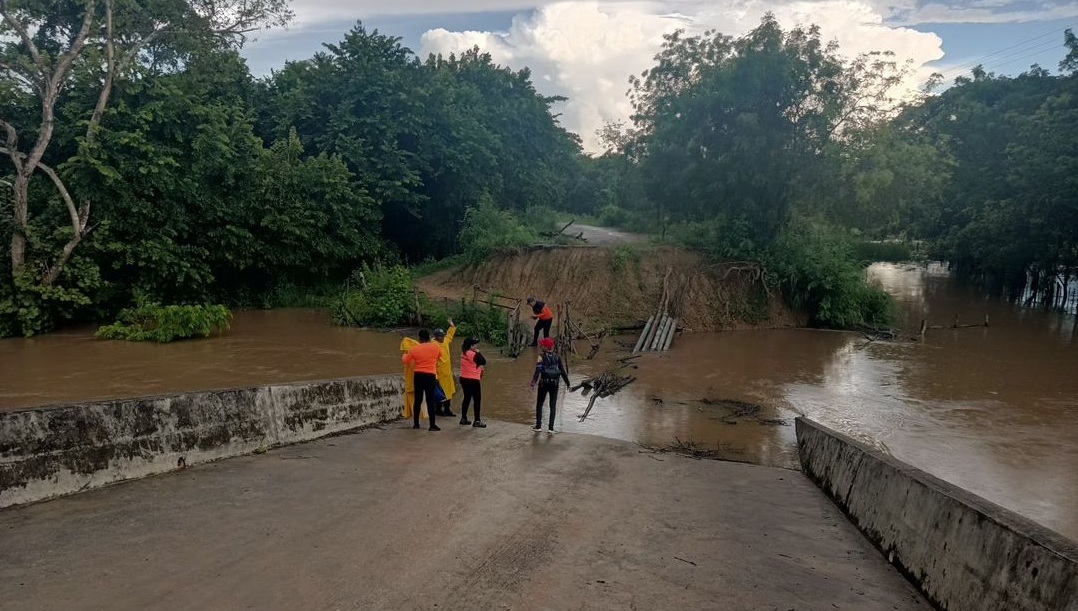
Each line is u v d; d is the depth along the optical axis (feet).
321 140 94.12
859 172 75.66
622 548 17.94
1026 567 12.77
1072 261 96.53
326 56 99.60
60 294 60.49
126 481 22.18
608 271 79.56
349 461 25.94
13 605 13.23
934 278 146.82
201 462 24.94
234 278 83.61
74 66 67.82
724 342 67.21
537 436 33.14
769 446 34.24
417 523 18.94
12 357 51.03
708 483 26.48
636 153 91.45
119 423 22.41
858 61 75.66
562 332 62.28
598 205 183.01
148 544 16.71
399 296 69.62
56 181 61.00
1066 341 69.82
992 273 122.62
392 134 93.76
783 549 18.90
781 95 75.51
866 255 184.24
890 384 48.78
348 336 62.75
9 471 19.27
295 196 83.92
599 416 39.24
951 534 15.60
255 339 60.70
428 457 27.20
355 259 91.97
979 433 36.55
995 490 28.22
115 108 67.92
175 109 71.72
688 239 85.87
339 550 16.66
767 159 76.69
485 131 106.32
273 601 13.74
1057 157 93.25
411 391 36.09
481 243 88.79
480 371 34.91
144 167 67.15
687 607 14.30
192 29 71.92
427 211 106.22
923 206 117.08
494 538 18.03
